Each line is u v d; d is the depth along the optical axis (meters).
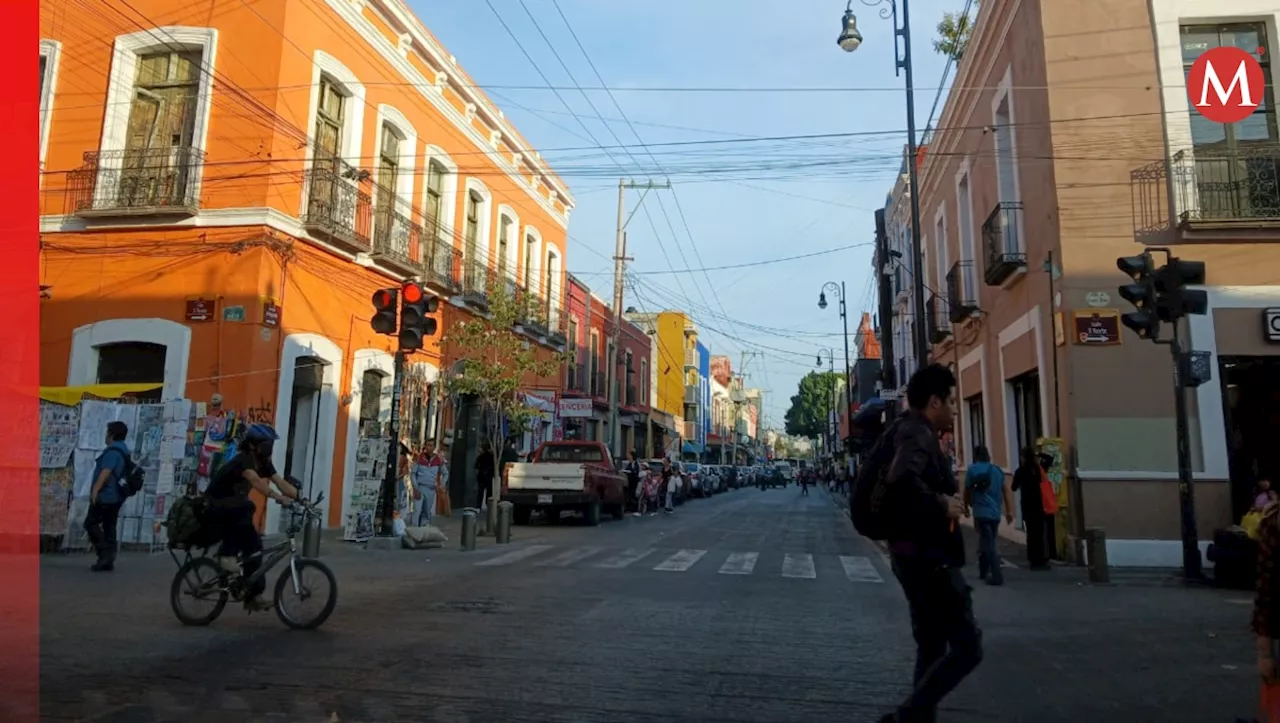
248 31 15.02
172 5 15.29
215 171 14.76
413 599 8.64
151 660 5.93
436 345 20.69
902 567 3.97
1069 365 12.80
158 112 15.31
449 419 21.86
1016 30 15.05
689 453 64.75
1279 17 13.13
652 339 52.50
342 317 16.88
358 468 14.27
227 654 6.14
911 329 28.70
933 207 24.19
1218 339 12.59
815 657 6.39
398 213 18.45
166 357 14.38
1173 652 6.75
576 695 5.25
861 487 4.18
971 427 20.89
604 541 15.56
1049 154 13.50
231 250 14.46
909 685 5.62
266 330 14.51
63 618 7.29
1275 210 12.55
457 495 23.23
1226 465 12.33
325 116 16.53
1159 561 12.26
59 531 11.65
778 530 18.89
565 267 31.59
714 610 8.27
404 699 5.08
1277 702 3.72
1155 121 13.18
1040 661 6.42
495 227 24.61
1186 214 12.57
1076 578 11.27
